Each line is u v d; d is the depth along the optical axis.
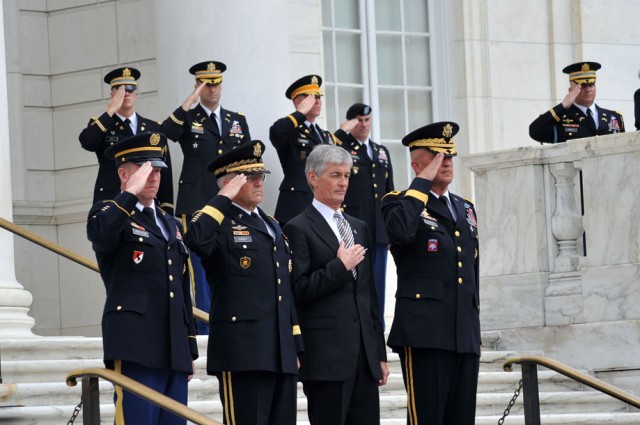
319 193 20.50
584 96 30.17
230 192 19.38
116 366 18.36
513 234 29.14
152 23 34.69
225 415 19.42
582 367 27.64
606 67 40.38
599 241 27.67
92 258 34.59
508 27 39.66
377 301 20.64
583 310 27.86
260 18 28.86
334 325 19.89
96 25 35.41
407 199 20.41
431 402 20.58
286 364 19.28
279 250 19.88
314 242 20.17
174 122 26.66
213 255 19.56
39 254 34.81
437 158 20.64
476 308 21.05
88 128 26.39
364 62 38.09
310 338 19.92
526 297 28.80
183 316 18.88
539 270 28.70
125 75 26.91
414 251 20.83
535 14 39.97
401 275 20.94
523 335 28.64
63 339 24.72
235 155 19.83
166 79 29.22
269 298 19.52
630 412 26.66
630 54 40.72
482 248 29.69
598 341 27.41
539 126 30.31
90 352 24.80
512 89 39.56
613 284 27.41
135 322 18.41
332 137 27.75
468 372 20.75
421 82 39.03
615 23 40.62
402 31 38.81
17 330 25.73
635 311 27.11
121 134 26.78
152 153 18.97
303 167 27.02
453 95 39.12
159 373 18.66
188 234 19.06
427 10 39.28
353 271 20.30
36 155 35.19
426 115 39.03
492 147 39.12
